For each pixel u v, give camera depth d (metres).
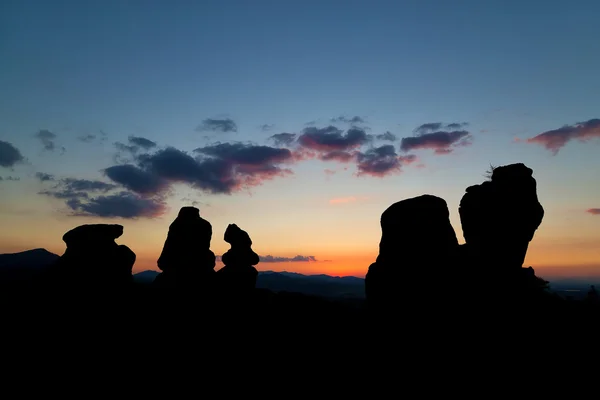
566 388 20.56
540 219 30.80
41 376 23.95
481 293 28.27
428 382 22.83
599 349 23.48
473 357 24.03
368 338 29.47
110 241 43.47
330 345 30.56
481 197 31.70
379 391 22.78
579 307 29.31
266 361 28.39
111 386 23.78
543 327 25.98
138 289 43.22
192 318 38.31
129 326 34.25
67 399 21.78
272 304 44.38
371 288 31.20
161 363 27.69
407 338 27.19
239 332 35.28
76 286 38.53
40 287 38.62
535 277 32.84
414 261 29.78
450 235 30.70
